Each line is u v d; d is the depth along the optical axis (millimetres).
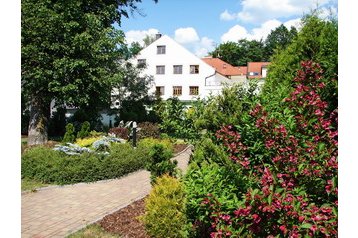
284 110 3809
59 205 7645
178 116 6699
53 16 16703
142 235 5605
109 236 5664
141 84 32438
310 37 4891
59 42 17641
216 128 4453
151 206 5535
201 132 5598
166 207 5391
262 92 4859
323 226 2998
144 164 11898
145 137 17922
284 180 3441
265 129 3627
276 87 4594
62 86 17781
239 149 3951
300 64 4418
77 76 18141
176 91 45031
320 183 3342
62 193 8719
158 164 6488
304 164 3371
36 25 16625
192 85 44625
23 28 16609
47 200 8062
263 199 3086
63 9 17359
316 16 5031
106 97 20188
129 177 10578
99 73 18469
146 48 45531
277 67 5195
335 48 4723
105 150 13055
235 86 4891
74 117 24938
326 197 3361
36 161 10266
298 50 4992
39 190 8961
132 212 6773
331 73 4445
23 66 17047
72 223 6461
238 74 55156
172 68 45062
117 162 10578
